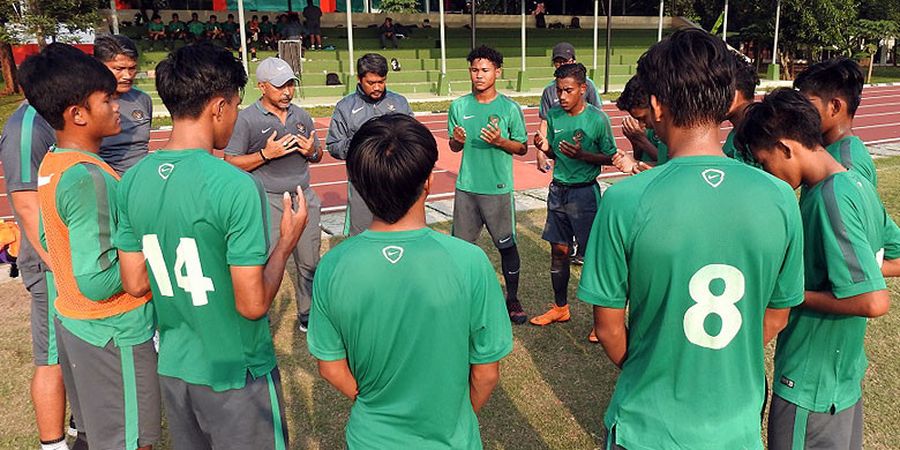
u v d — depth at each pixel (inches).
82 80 93.3
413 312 68.8
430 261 68.9
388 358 70.4
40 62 91.7
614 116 776.3
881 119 716.7
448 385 72.5
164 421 142.6
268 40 1068.5
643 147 172.6
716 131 67.3
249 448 90.4
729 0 1374.3
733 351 67.3
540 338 181.0
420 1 1503.4
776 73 1229.7
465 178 192.2
